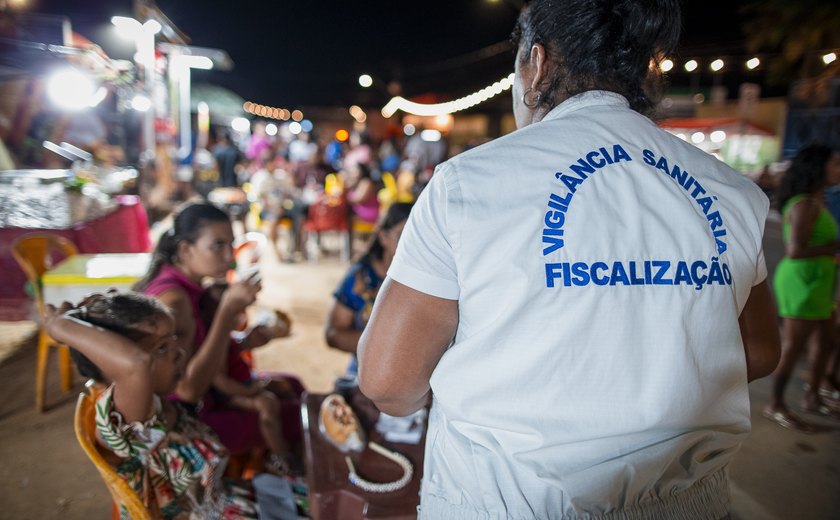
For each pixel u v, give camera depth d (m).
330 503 1.74
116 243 5.79
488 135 21.02
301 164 10.09
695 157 1.04
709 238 0.97
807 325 3.54
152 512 1.62
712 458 1.05
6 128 6.65
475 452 0.99
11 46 5.28
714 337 0.96
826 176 3.39
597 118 1.01
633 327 0.92
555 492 0.95
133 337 1.53
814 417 3.80
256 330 2.72
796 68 7.30
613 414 0.92
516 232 0.92
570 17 1.06
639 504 0.99
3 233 4.71
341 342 2.76
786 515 2.84
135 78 6.80
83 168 6.09
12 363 4.29
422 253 0.97
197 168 10.77
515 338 0.92
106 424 1.47
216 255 2.38
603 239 0.92
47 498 2.80
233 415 2.47
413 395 1.05
